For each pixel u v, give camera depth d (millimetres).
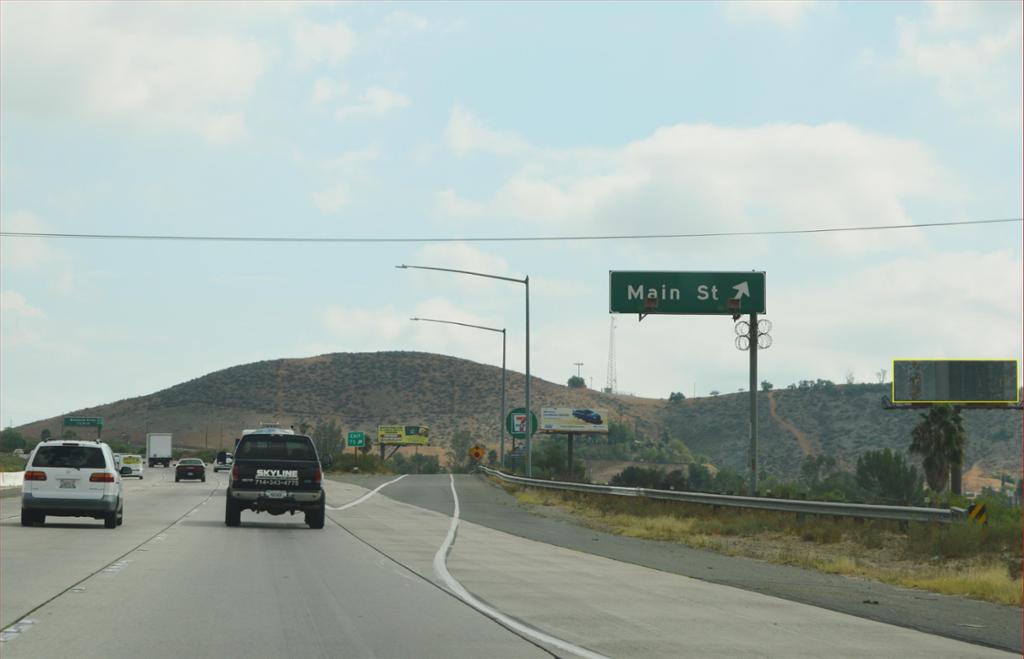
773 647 16391
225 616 18141
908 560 34406
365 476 134000
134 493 80188
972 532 34156
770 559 34938
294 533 39750
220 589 21844
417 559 30031
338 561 28703
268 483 41781
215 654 14711
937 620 20453
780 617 19906
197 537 36156
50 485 38594
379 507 62719
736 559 34844
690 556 35344
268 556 29672
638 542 41531
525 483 88062
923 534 36469
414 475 138875
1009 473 188875
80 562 26656
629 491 62562
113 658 14297
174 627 16891
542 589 23484
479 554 32500
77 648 14984
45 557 27750
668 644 16422
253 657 14570
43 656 14383
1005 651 16750
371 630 17047
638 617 19375
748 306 72500
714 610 20672
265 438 43000
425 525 46625
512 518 55156
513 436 123688
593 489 68000
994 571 27844
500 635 16891
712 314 72750
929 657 15867
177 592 21219
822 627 18750
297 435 43312
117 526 40812
